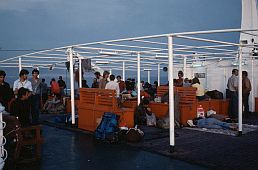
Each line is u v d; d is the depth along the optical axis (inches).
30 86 331.9
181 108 408.2
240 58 334.3
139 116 402.9
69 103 551.8
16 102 252.4
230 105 476.7
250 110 561.9
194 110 426.6
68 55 431.2
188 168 216.8
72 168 219.0
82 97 391.2
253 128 381.1
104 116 317.4
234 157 240.4
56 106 590.6
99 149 276.5
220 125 385.1
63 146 289.6
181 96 420.8
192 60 621.6
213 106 477.1
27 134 241.0
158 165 224.7
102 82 454.3
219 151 260.7
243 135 335.6
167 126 374.9
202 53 495.8
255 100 556.4
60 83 680.4
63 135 348.2
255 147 275.9
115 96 343.6
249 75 564.1
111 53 441.7
